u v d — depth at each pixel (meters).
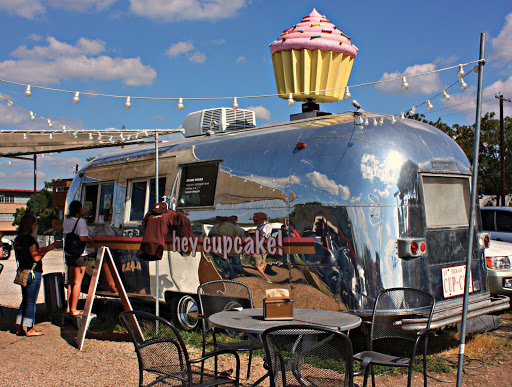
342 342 3.39
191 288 6.73
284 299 4.15
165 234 6.81
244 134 6.80
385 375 5.02
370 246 5.23
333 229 5.39
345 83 7.30
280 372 3.41
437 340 6.12
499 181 29.92
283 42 6.99
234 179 6.41
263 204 6.01
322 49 6.91
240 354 5.88
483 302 5.85
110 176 8.38
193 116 8.06
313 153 5.75
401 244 5.23
